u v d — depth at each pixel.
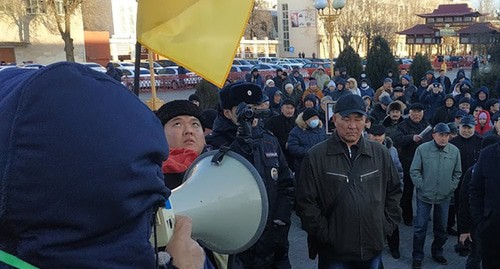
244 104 2.81
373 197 3.07
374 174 3.10
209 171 1.34
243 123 2.80
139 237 0.78
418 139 5.62
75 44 36.03
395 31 53.94
